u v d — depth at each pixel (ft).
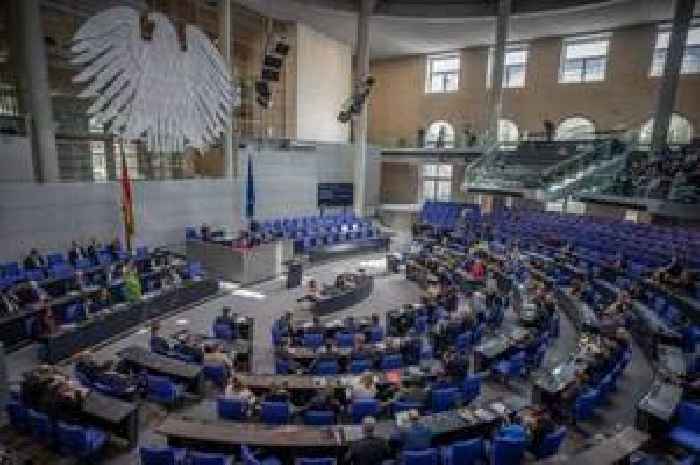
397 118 120.78
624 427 26.25
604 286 49.62
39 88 51.93
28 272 46.96
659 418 24.54
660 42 86.12
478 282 54.39
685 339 35.78
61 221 54.29
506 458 22.30
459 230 83.41
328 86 103.40
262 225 77.25
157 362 31.65
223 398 26.73
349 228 83.35
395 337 39.60
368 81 87.04
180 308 49.93
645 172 70.03
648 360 37.40
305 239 74.02
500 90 89.30
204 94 71.05
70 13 57.26
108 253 55.67
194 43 68.49
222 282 60.59
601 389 29.30
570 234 72.02
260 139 87.30
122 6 59.36
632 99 89.51
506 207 103.91
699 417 24.85
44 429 24.68
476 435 24.76
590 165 76.84
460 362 31.37
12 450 24.70
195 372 30.60
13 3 50.14
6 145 48.93
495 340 36.76
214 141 74.08
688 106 83.97
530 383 34.47
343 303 52.19
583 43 94.99
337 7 86.99
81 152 61.11
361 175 98.58
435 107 114.52
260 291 57.77
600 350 32.07
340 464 23.40
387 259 71.56
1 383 27.63
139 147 66.49
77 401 25.82
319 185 97.71
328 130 104.94
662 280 47.03
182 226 69.67
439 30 95.86
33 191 51.24
